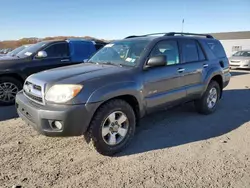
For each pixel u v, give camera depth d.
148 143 3.81
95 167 3.09
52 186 2.67
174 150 3.57
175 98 4.33
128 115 3.51
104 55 4.48
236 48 36.00
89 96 3.03
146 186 2.68
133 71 3.65
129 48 4.20
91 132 3.18
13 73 5.94
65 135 3.02
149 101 3.82
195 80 4.77
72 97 2.95
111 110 3.28
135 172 2.96
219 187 2.66
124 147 3.54
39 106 3.09
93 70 3.59
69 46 7.04
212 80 5.38
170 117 5.11
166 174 2.92
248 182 2.76
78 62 7.07
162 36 4.38
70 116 2.93
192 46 4.88
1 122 4.71
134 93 3.51
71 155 3.40
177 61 4.44
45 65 6.47
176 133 4.23
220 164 3.16
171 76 4.17
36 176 2.86
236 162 3.21
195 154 3.44
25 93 3.60
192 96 4.76
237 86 9.48
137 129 4.42
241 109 5.83
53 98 3.00
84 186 2.68
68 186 2.68
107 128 3.32
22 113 3.47
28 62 6.21
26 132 4.20
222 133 4.25
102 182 2.75
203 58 5.11
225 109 5.82
